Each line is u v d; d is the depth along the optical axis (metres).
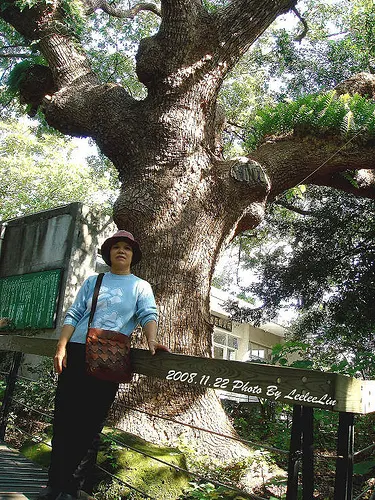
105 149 7.95
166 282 6.86
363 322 13.91
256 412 8.66
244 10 7.68
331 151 8.55
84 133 8.24
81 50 8.61
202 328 6.95
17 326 9.94
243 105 15.69
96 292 3.24
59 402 3.15
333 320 15.02
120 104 7.86
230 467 5.54
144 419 6.16
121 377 3.10
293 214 17.58
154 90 7.65
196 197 7.25
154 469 4.80
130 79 16.45
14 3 8.17
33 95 8.84
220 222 7.40
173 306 6.80
